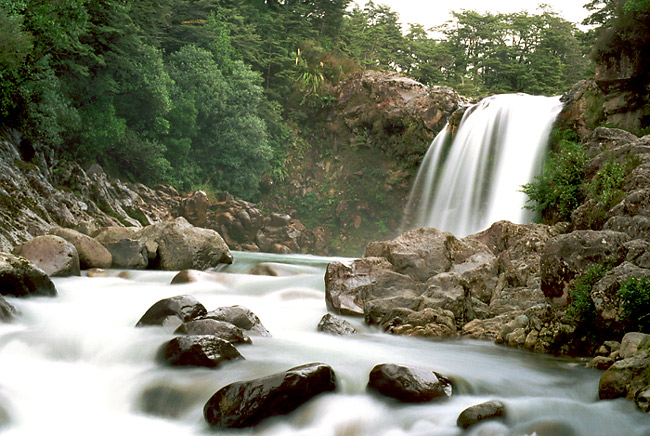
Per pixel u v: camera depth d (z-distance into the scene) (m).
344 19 75.75
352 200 51.09
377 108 50.94
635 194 13.02
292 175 54.09
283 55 58.59
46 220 24.20
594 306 10.57
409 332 12.04
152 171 41.53
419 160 46.84
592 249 11.16
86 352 9.70
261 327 11.18
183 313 11.01
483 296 13.99
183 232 21.42
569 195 19.06
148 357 9.26
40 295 13.50
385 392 7.96
